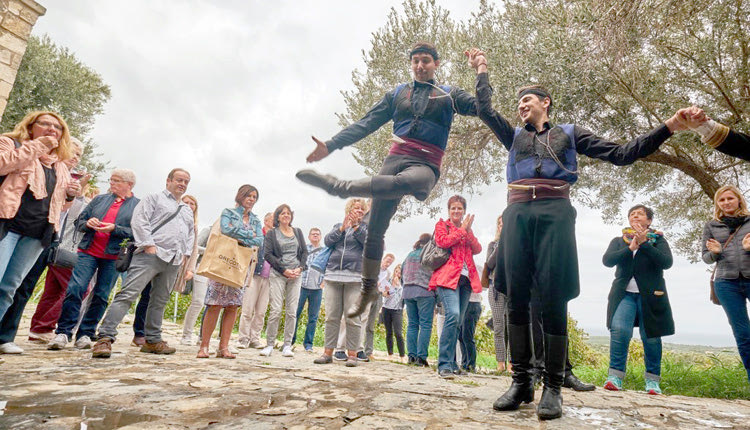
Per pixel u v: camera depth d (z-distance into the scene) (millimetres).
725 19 5820
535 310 2482
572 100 6242
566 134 2391
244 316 5707
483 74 2551
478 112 2477
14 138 3152
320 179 2156
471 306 4969
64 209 4066
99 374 2801
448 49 9133
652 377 3674
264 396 2383
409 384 3170
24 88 14531
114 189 4445
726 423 2418
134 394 2232
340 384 2986
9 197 3002
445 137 2447
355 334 4477
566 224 2227
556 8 6617
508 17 8125
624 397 3195
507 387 3307
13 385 2309
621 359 3758
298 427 1760
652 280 3711
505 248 2385
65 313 4043
